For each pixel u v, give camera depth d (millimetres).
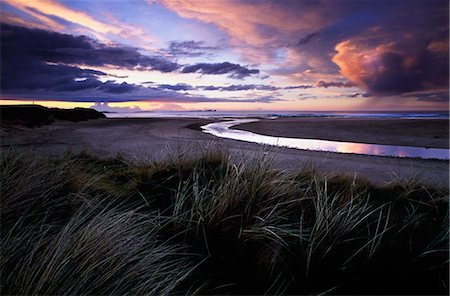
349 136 26375
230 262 2576
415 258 2760
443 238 3041
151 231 2801
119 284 2047
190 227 2896
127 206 3410
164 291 2074
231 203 3170
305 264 2588
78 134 25172
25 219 2684
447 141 22672
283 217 3096
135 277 2150
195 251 2686
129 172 4691
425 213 3830
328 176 4840
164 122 50281
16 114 31500
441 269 2654
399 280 2527
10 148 4809
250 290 2342
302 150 15883
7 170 3525
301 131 30953
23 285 1820
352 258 2686
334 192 4203
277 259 2602
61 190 3469
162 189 3900
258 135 27344
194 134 26594
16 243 2176
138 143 17547
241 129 33875
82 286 1960
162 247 2574
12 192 2908
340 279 2510
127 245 2385
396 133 28125
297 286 2408
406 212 3914
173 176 4246
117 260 2232
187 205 3408
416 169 11172
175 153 5387
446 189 5172
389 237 3033
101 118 59281
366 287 2455
